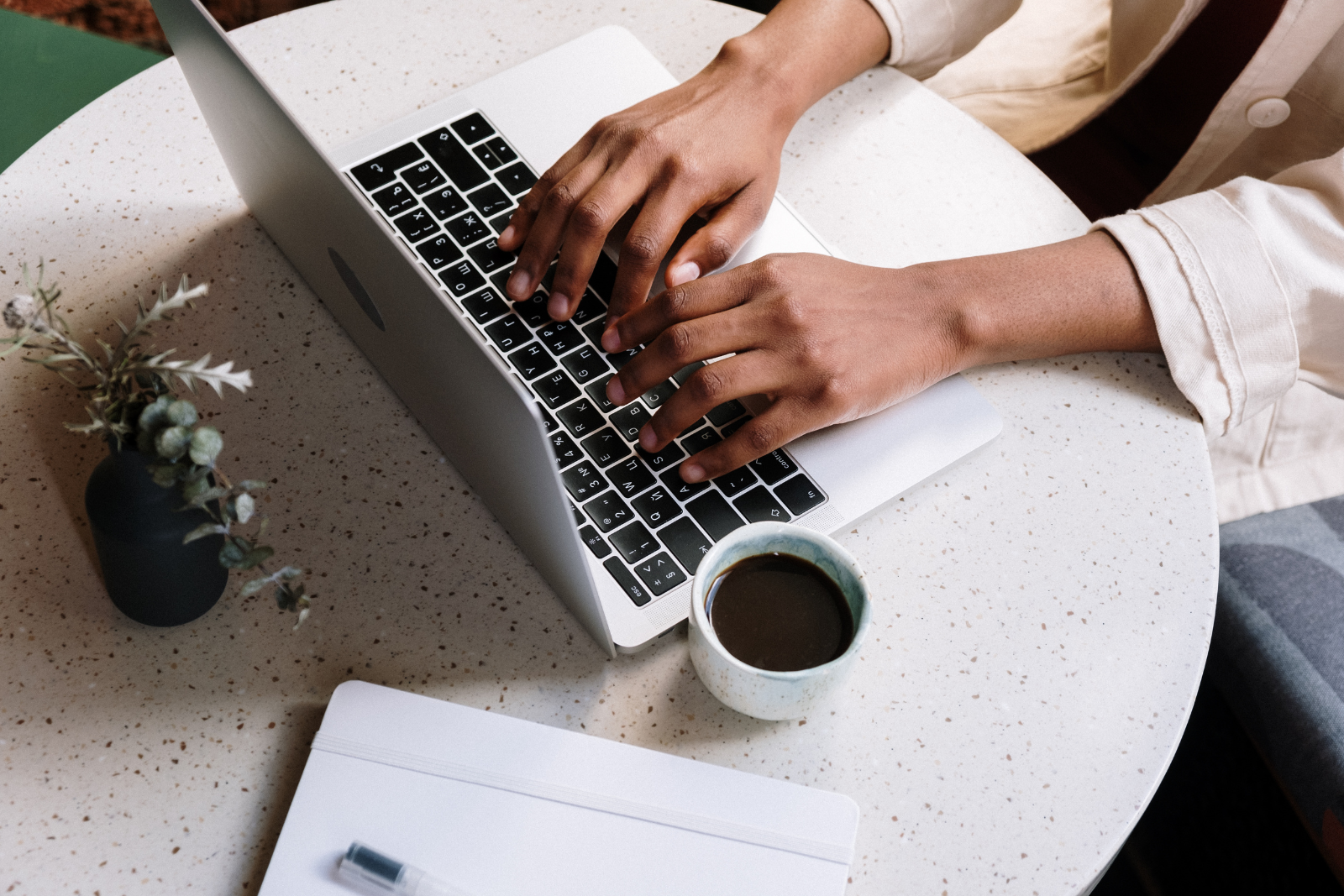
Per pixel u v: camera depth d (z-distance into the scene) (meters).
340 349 0.73
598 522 0.64
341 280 0.64
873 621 0.63
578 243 0.73
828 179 0.84
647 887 0.54
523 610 0.64
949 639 0.63
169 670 0.60
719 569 0.59
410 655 0.61
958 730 0.60
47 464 0.67
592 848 0.54
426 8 0.92
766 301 0.71
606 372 0.71
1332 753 0.83
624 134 0.78
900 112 0.89
